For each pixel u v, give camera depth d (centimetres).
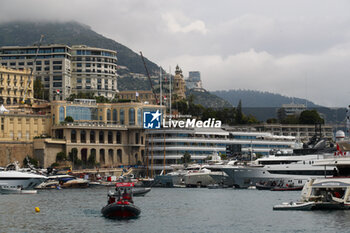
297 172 18012
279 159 18600
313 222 9800
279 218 10412
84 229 9700
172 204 13900
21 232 9431
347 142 12812
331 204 10988
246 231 9362
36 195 17475
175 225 10106
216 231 9425
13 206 13512
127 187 11831
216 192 18075
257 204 13538
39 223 10400
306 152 18500
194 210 12425
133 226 9994
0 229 9750
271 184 18475
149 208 12938
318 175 17650
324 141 18425
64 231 9506
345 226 9344
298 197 15300
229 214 11538
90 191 19938
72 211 12306
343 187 10931
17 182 18250
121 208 10881
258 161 19025
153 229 9681
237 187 19725
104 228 9781
